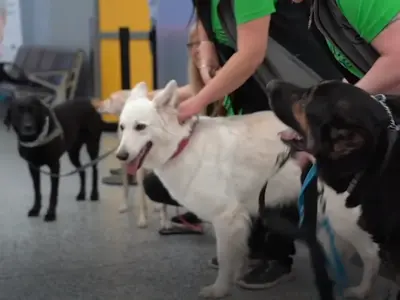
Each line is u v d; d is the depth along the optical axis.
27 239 3.28
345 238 2.25
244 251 2.46
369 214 1.69
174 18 6.51
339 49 2.02
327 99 1.59
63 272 2.80
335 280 2.17
